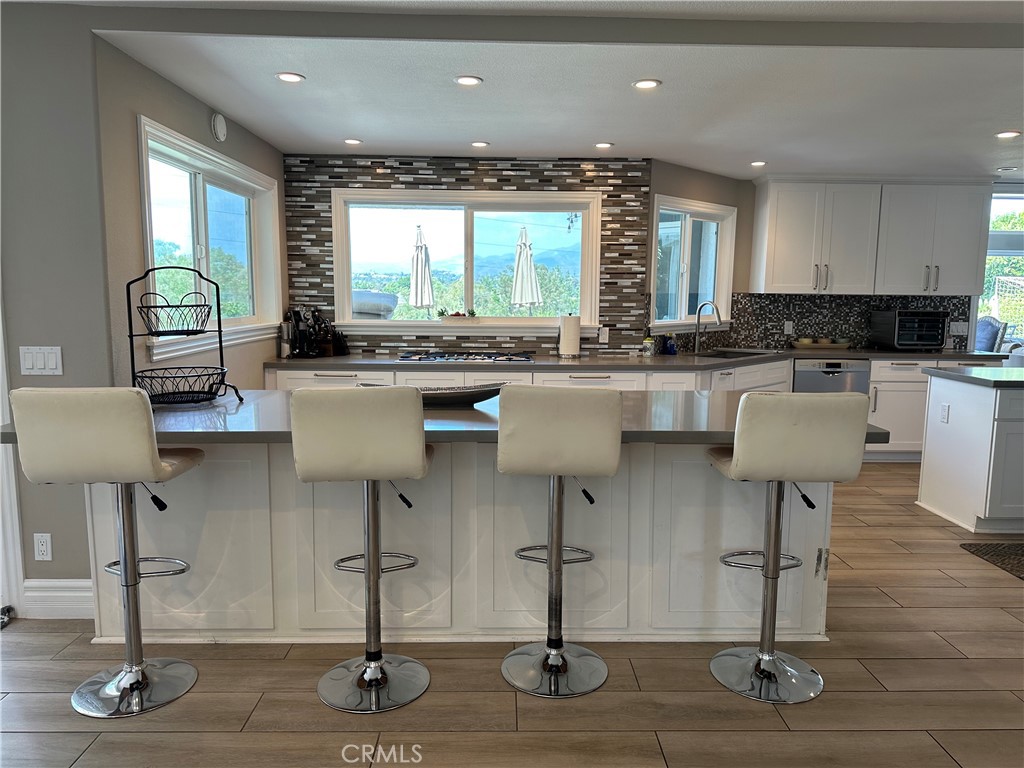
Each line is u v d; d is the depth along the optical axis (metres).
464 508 2.50
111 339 2.61
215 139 3.56
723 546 2.56
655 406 2.75
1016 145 4.26
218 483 2.47
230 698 2.21
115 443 1.96
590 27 2.59
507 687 2.27
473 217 5.01
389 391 1.99
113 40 2.58
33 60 2.49
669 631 2.60
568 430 2.06
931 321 5.52
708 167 5.12
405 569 2.44
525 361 4.65
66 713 2.13
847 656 2.48
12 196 2.53
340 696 2.20
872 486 4.74
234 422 2.35
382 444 2.02
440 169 4.83
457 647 2.53
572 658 2.42
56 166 2.53
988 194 5.43
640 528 2.54
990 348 5.94
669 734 2.04
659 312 5.32
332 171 4.78
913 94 3.20
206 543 2.50
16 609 2.75
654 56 2.73
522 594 2.56
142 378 2.66
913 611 2.84
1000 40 2.59
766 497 2.30
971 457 3.84
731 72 2.90
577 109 3.52
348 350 5.01
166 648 2.51
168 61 2.81
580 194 4.88
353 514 2.49
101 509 2.52
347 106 3.50
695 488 2.52
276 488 2.48
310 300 4.93
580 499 2.51
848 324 5.92
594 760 1.92
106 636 2.58
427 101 3.39
